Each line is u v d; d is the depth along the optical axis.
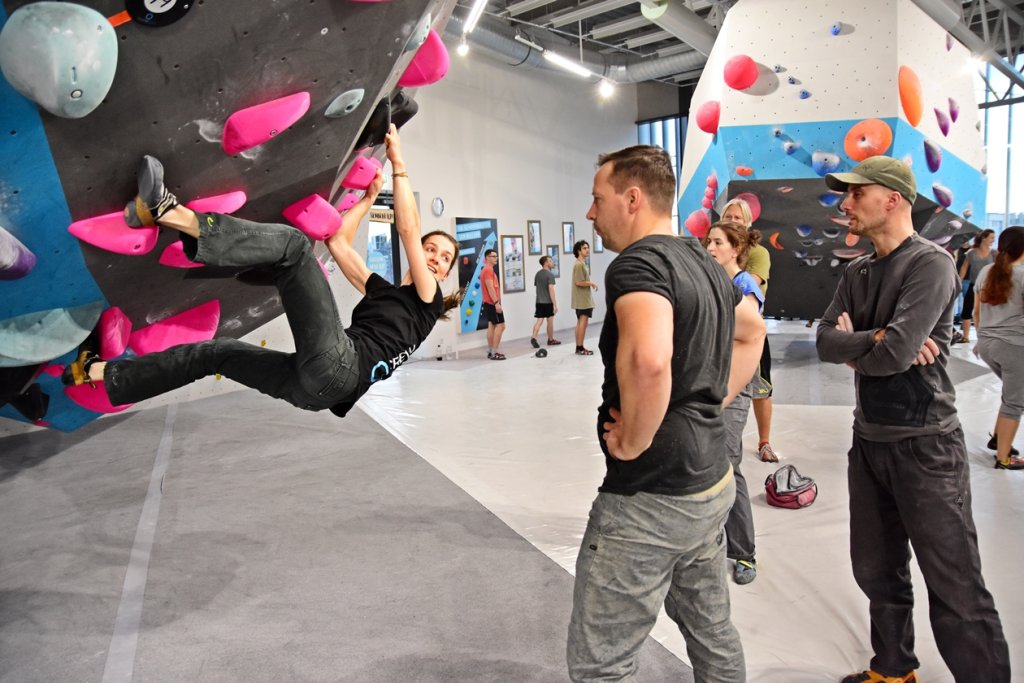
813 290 6.99
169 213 1.28
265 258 1.41
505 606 2.34
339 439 4.72
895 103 4.63
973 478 3.36
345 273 1.86
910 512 1.62
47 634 2.26
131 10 1.05
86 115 1.12
